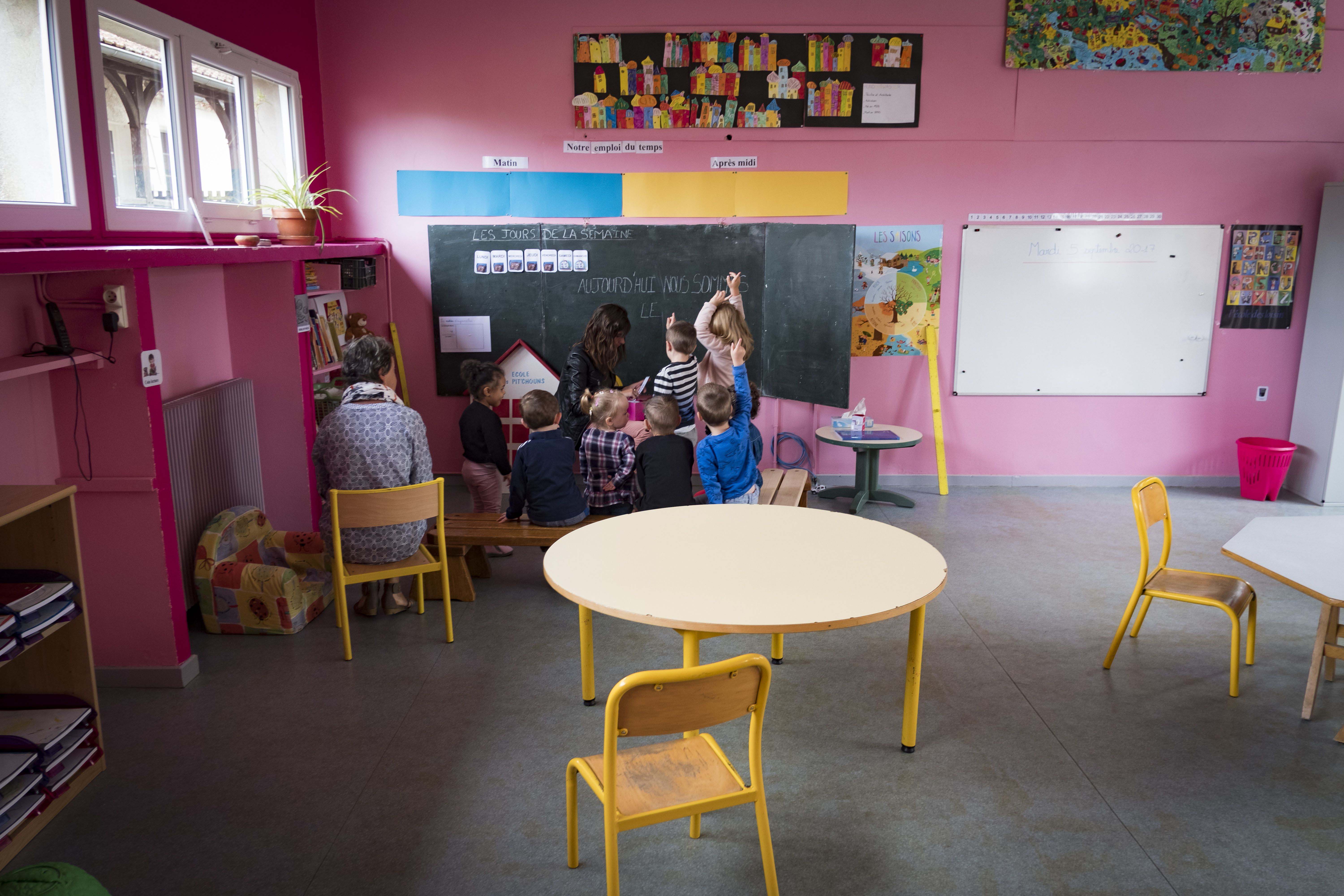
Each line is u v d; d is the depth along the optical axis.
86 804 2.78
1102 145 6.22
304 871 2.47
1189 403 6.59
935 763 3.01
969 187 6.27
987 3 6.03
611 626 4.18
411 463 4.00
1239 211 6.32
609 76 6.11
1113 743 3.13
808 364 6.22
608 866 2.08
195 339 4.36
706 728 2.84
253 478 4.73
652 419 4.12
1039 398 6.59
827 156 6.23
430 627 4.16
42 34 3.28
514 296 6.44
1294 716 3.33
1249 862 2.50
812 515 3.39
